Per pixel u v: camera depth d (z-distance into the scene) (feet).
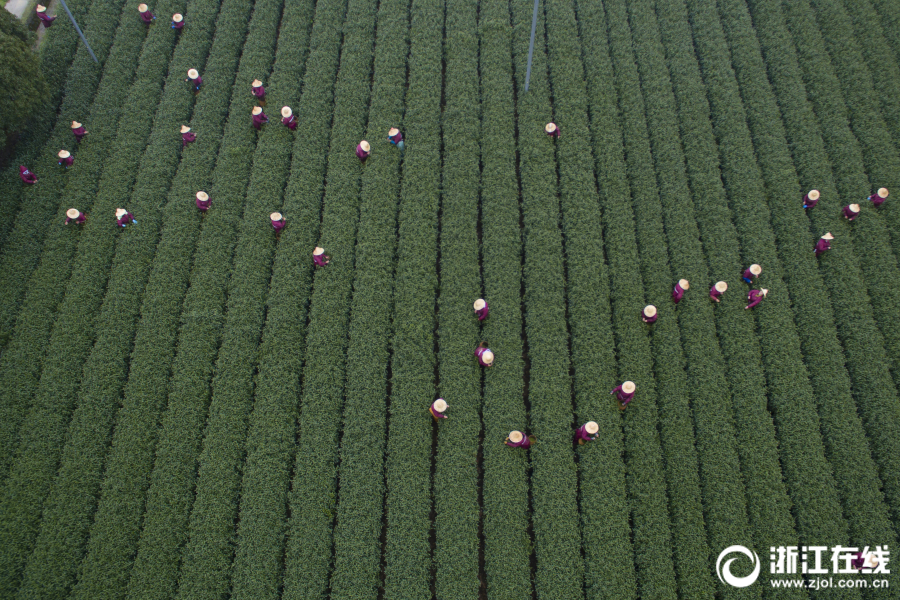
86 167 78.48
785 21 91.45
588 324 68.64
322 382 65.82
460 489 60.95
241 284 71.26
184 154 79.61
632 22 91.30
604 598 56.65
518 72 87.04
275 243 74.64
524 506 60.70
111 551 58.29
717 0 93.15
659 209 75.97
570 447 63.00
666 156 79.56
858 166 79.05
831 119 82.89
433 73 85.92
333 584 57.26
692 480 61.26
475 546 58.95
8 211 75.15
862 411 65.10
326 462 62.23
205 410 65.31
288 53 87.81
